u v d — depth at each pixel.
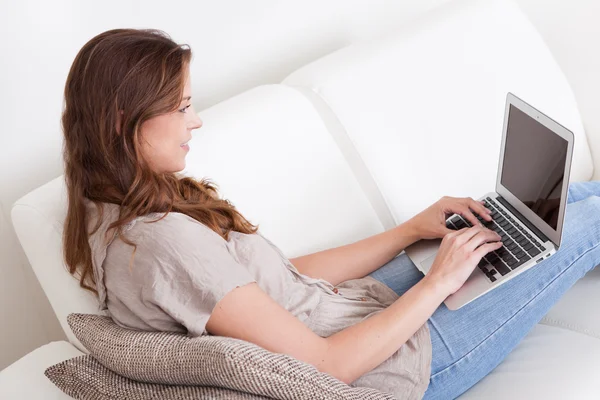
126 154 1.23
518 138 1.59
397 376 1.35
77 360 1.21
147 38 1.23
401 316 1.31
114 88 1.19
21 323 1.92
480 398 1.41
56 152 1.83
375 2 2.26
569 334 1.52
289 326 1.22
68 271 1.31
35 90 1.75
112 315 1.25
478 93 1.94
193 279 1.18
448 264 1.39
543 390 1.37
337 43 2.24
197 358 1.08
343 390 1.11
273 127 1.65
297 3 2.12
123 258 1.21
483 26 2.02
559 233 1.43
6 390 1.29
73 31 1.77
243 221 1.42
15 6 1.67
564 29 2.26
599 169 2.23
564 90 2.10
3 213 1.80
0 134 1.73
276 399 1.08
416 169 1.81
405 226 1.63
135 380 1.17
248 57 2.08
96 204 1.25
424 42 1.93
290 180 1.62
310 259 1.59
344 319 1.40
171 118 1.25
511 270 1.43
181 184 1.38
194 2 1.93
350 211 1.69
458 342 1.43
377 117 1.79
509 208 1.61
